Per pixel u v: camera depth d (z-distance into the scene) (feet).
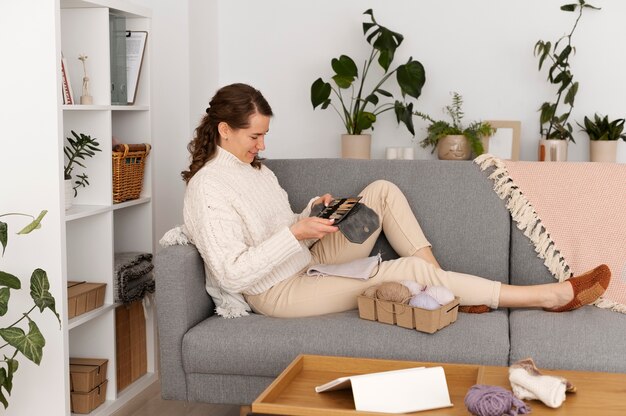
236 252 7.59
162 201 11.42
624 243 8.46
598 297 7.75
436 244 8.86
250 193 8.26
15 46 7.77
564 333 7.09
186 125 11.97
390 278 7.89
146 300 9.95
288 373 6.02
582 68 11.44
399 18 11.91
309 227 7.63
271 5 12.36
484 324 7.32
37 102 7.79
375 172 9.18
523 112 11.65
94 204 8.99
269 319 7.79
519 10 11.53
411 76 10.94
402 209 8.57
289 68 12.39
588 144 11.50
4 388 7.98
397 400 5.51
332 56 12.23
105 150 8.92
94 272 9.05
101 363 8.95
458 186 8.96
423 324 7.04
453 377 6.08
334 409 5.29
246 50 12.52
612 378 5.97
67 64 8.96
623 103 11.37
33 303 7.95
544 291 7.70
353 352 7.14
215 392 7.55
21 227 7.91
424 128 11.96
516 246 8.79
